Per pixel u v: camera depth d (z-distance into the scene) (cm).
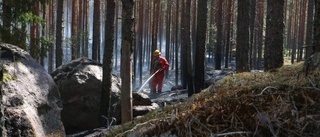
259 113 181
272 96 195
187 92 1947
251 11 2281
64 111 984
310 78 212
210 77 1803
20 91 507
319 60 250
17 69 544
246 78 269
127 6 623
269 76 269
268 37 952
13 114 468
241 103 192
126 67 624
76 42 2338
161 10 4231
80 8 3073
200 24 1656
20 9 1105
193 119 190
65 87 994
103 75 954
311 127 169
